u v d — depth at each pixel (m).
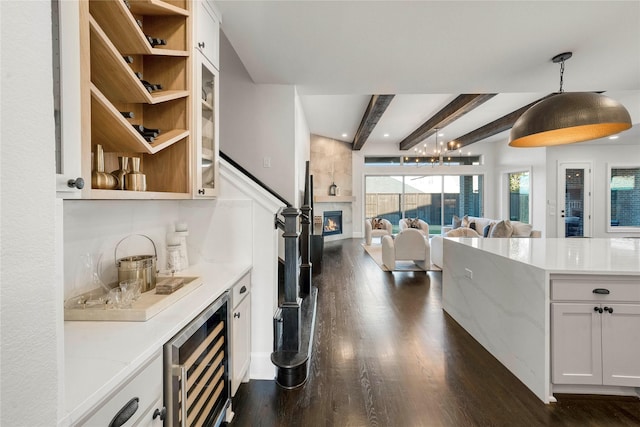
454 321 3.07
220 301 1.51
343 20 2.21
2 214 0.42
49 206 0.49
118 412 0.79
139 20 1.64
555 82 3.39
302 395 1.92
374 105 4.80
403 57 2.79
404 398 1.88
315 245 5.07
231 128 3.67
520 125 2.44
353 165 9.45
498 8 2.07
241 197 2.13
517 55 2.75
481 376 2.11
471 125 7.02
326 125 7.12
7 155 0.43
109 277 1.47
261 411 1.77
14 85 0.43
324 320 3.10
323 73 3.19
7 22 0.42
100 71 1.17
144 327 1.07
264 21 2.22
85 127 0.91
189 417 1.21
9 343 0.43
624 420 1.69
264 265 2.13
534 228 7.42
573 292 1.85
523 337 2.04
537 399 1.87
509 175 8.66
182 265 1.91
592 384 1.85
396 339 2.68
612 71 3.09
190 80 1.65
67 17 0.83
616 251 2.47
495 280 2.36
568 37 2.45
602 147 6.97
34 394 0.46
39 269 0.48
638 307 1.81
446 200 9.61
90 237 1.35
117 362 0.84
